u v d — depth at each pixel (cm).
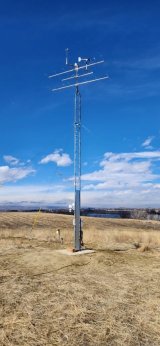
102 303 924
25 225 4697
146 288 1059
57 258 1430
